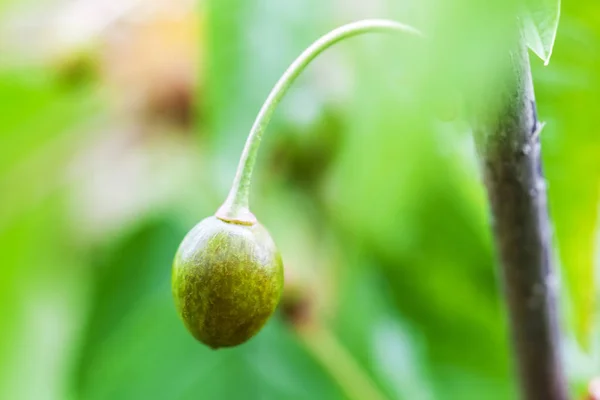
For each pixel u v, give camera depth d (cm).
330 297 26
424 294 27
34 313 29
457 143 21
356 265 25
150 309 28
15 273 29
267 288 17
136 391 28
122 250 28
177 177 27
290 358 27
